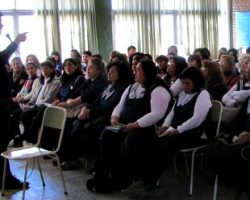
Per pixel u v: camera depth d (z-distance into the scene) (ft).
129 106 11.94
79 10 29.71
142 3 32.09
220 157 9.57
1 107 11.22
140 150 10.92
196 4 34.42
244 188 9.24
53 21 29.01
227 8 35.58
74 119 14.10
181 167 13.43
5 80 11.20
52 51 28.14
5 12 28.14
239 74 14.94
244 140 9.72
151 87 11.53
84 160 13.99
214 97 13.41
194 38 34.47
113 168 11.49
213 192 11.06
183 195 10.93
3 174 11.46
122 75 13.01
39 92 17.15
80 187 11.96
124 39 31.73
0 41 16.96
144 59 12.17
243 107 10.66
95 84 14.14
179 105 11.43
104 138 11.54
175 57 14.93
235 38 35.12
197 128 10.96
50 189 11.90
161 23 33.06
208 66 13.79
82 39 29.89
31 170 13.80
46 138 12.48
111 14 30.42
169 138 10.77
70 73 15.87
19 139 16.12
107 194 11.23
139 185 10.69
